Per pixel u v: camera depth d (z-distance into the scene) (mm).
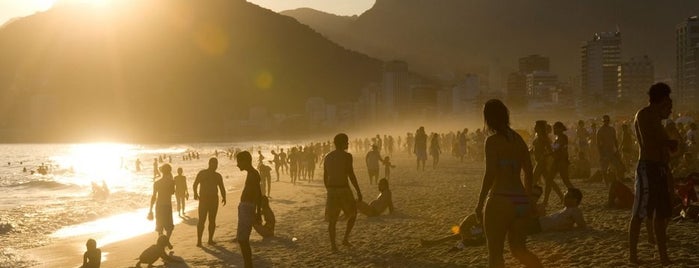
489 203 5301
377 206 14242
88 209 23344
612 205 11883
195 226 16531
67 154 158625
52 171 75375
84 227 18406
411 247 9992
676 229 8953
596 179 17047
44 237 16375
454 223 12273
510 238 5410
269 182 23047
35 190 40531
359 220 13953
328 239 11789
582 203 12719
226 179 40500
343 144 10141
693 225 9219
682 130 21984
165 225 12547
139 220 19859
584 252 8016
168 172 12664
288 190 26344
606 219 10508
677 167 14086
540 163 11406
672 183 6988
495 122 5375
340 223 13945
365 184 24953
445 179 24641
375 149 24266
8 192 38781
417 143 30766
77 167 85750
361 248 10336
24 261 12781
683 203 10242
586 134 23516
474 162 37844
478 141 38125
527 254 5410
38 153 170625
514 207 5242
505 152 5293
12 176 65000
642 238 8617
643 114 6637
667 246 7805
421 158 30781
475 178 24609
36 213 21984
